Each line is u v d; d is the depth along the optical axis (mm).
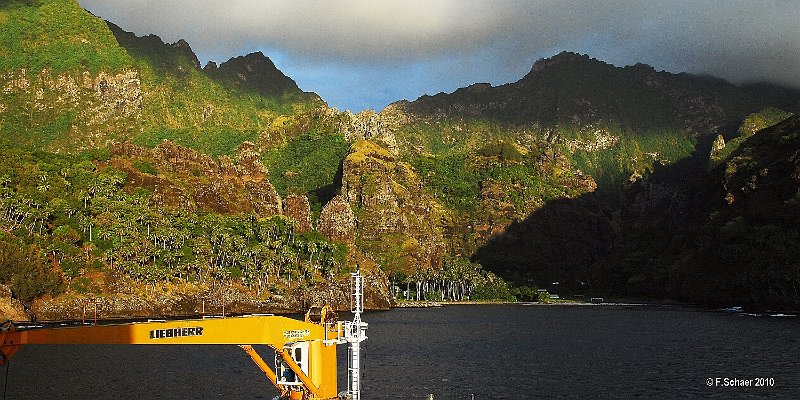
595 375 114812
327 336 46719
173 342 40188
